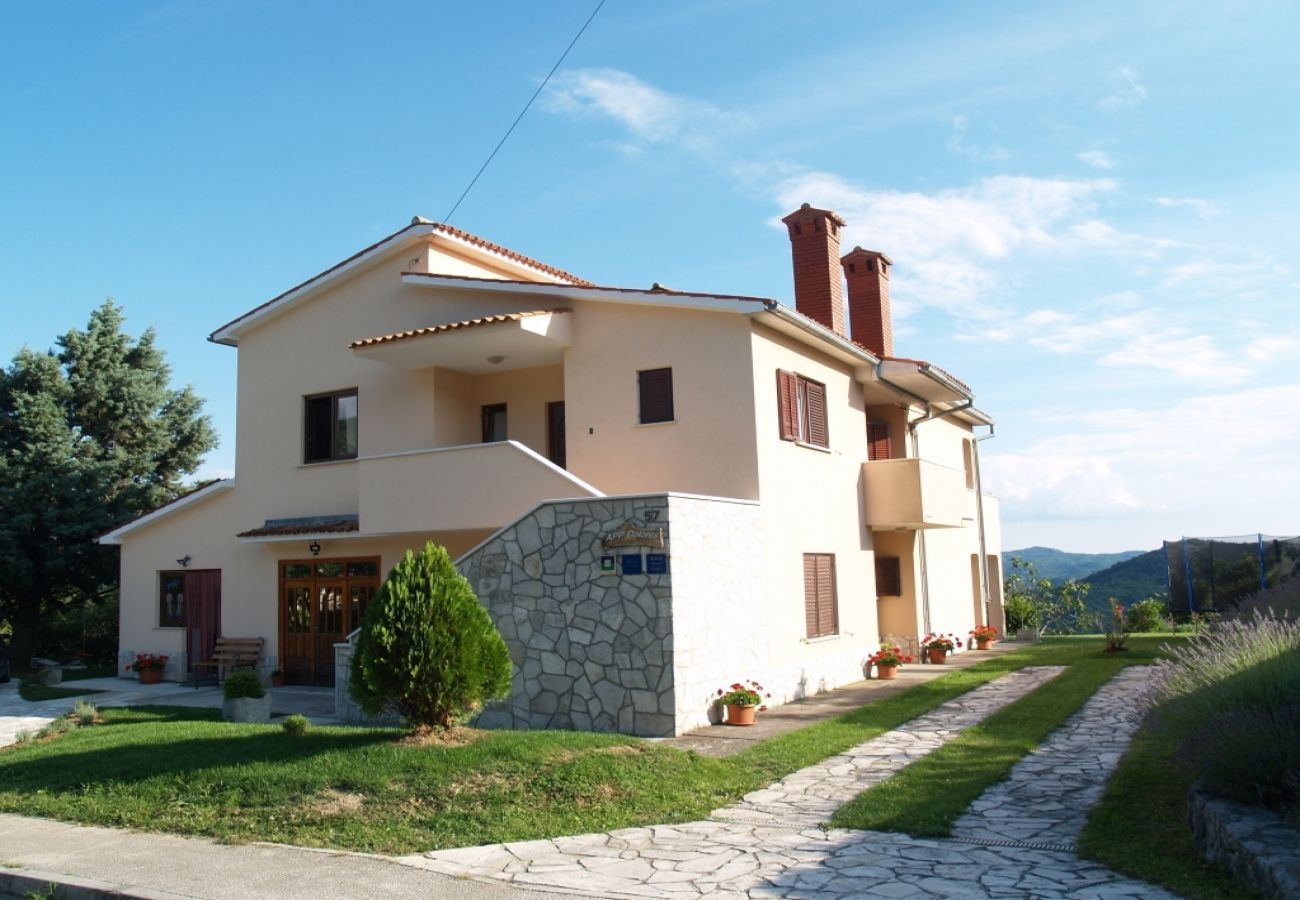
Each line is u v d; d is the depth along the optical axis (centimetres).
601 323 1744
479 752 1027
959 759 1089
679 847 803
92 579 2788
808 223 2225
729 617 1449
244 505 2111
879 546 2300
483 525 1634
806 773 1062
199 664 2062
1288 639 905
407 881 741
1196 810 732
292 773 1002
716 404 1628
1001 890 666
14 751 1336
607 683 1320
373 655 1070
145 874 787
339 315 2045
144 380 3028
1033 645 2712
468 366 1922
